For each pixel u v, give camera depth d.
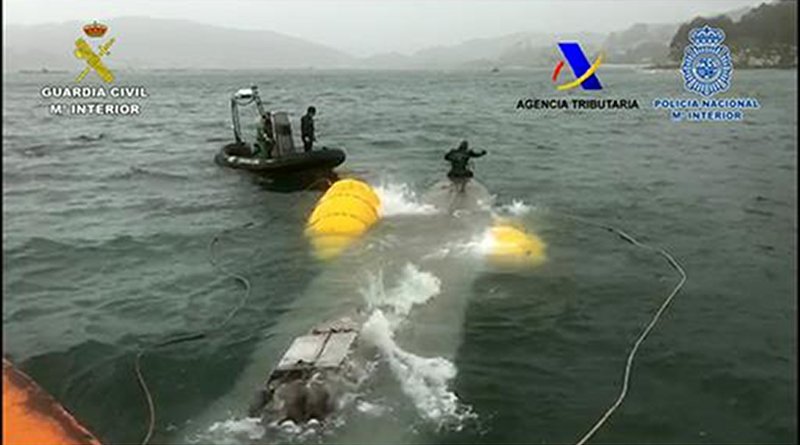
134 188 17.31
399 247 10.91
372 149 24.25
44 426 6.32
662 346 7.90
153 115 40.38
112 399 6.80
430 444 5.88
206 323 8.55
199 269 10.63
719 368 7.41
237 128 20.09
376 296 8.88
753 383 7.11
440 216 12.76
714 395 6.89
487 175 18.75
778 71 121.12
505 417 6.35
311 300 8.98
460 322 8.26
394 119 36.97
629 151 23.75
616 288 9.63
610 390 6.93
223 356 7.60
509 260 10.46
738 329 8.38
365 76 166.75
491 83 100.75
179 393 6.85
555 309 8.80
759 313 8.88
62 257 11.34
